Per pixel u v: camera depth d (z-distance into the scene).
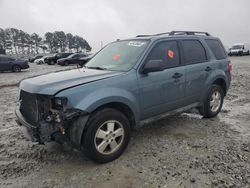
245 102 7.37
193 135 4.75
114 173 3.49
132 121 4.12
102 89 3.61
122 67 4.23
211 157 3.86
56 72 4.48
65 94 3.34
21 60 22.52
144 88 4.12
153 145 4.33
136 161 3.79
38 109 3.50
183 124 5.37
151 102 4.29
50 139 3.44
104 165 3.71
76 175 3.46
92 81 3.65
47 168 3.67
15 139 4.75
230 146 4.24
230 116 5.96
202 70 5.20
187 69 4.86
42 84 3.57
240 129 5.06
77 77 3.82
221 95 5.86
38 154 4.09
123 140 3.91
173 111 4.79
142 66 4.17
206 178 3.30
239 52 43.19
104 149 3.70
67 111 3.35
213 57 5.59
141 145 4.34
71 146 3.64
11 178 3.43
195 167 3.58
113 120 3.74
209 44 5.64
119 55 4.59
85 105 3.39
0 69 21.33
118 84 3.80
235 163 3.66
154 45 4.44
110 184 3.24
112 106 3.86
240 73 15.20
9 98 8.90
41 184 3.28
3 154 4.12
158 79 4.32
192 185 3.17
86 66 4.83
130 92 3.93
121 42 5.00
